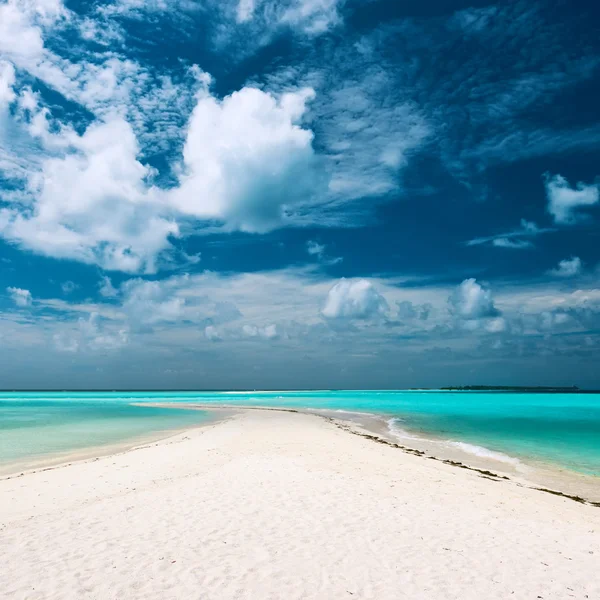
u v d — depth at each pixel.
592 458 23.62
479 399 127.12
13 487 14.41
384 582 7.45
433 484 14.55
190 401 102.88
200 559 8.09
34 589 6.95
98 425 39.69
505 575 7.86
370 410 66.94
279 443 22.61
